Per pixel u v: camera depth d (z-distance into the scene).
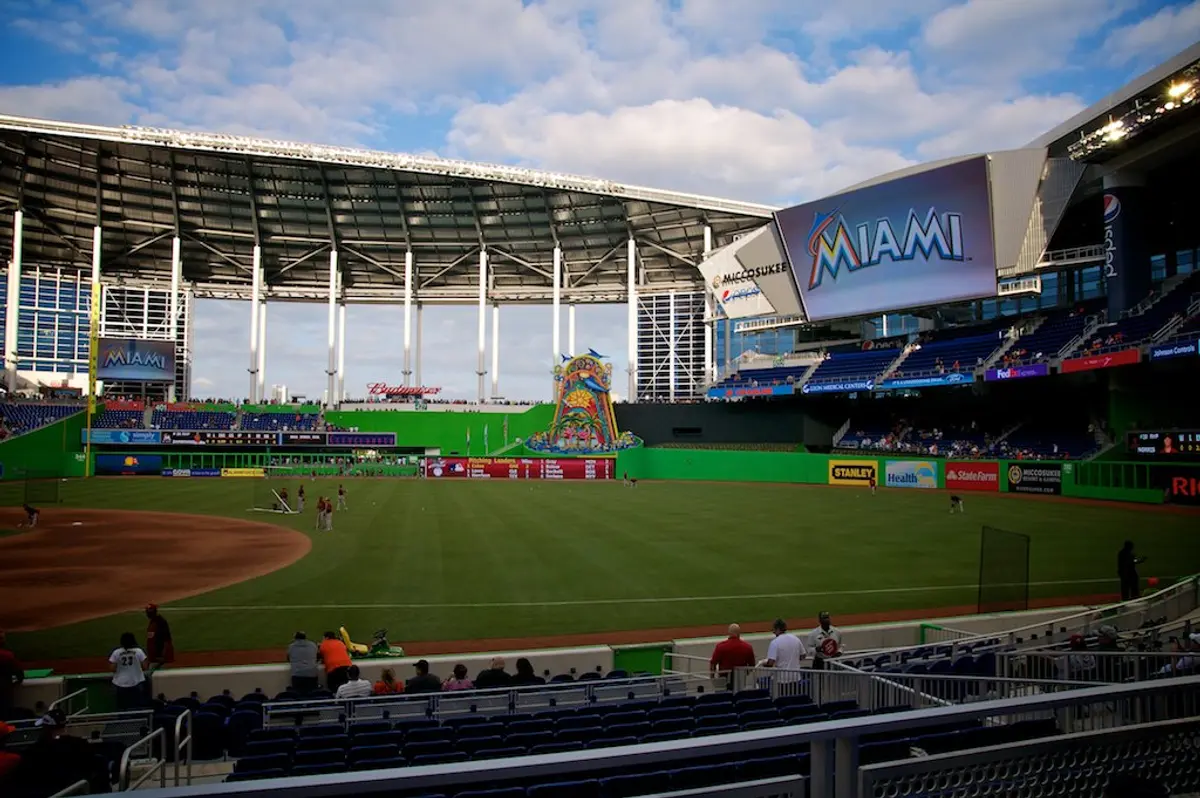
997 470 61.88
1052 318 65.88
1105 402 62.00
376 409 98.38
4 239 91.62
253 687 15.55
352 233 95.81
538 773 3.30
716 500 57.03
